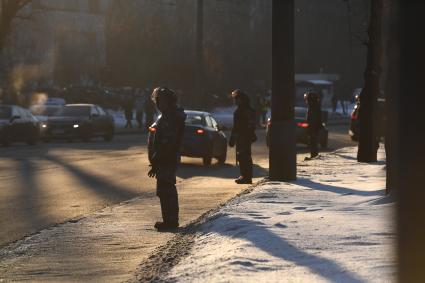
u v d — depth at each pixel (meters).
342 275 13.47
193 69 136.88
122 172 43.00
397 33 9.46
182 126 23.47
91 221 24.67
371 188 29.80
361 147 45.50
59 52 146.00
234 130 37.38
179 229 22.92
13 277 16.36
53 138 76.44
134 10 139.00
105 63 147.38
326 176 35.56
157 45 136.12
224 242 17.80
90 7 157.62
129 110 102.94
